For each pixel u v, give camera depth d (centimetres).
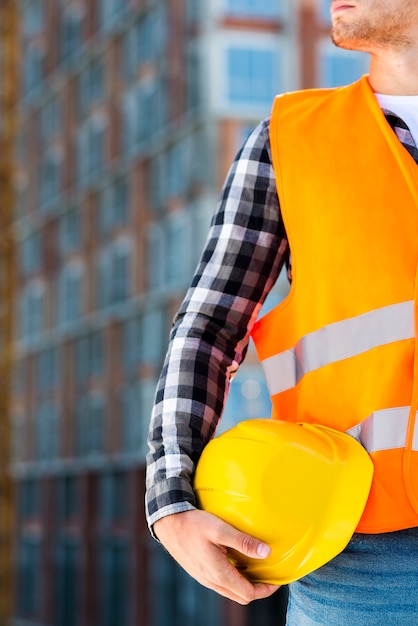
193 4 3244
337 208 208
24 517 4294
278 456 198
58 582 3962
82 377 3884
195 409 213
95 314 3775
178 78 3284
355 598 199
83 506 3803
